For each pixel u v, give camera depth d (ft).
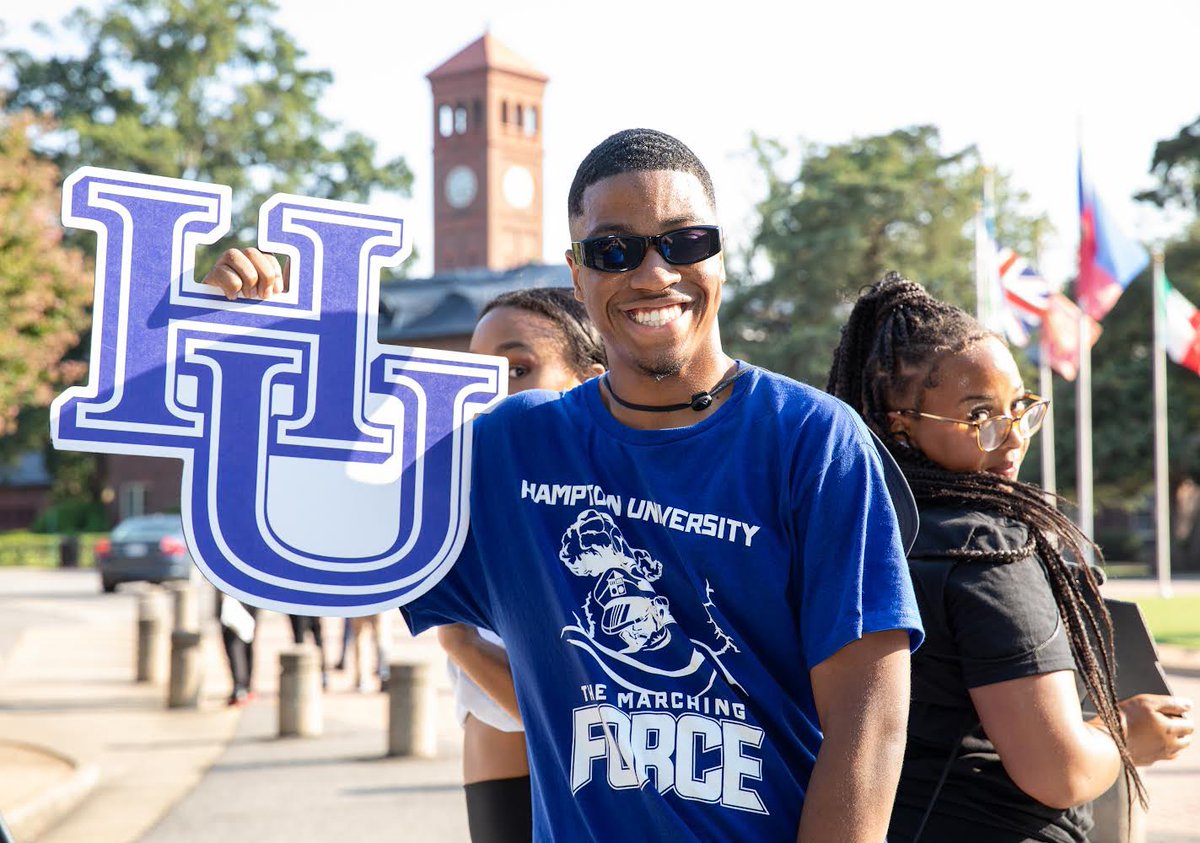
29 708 40.47
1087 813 8.23
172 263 7.37
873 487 6.77
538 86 339.36
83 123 184.03
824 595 6.63
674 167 7.11
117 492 191.31
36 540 164.96
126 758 31.73
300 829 24.00
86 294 58.59
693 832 6.61
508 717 10.39
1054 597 8.24
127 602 92.73
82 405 7.23
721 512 6.79
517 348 11.32
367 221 7.68
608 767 6.77
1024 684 7.58
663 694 6.77
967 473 8.47
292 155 198.70
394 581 7.61
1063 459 139.44
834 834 6.44
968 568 7.78
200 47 194.90
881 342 9.11
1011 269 77.25
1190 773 25.91
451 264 332.19
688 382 7.14
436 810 25.59
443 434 7.70
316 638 45.03
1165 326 73.87
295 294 7.57
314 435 7.55
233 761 31.35
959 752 7.84
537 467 7.34
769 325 157.28
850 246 144.87
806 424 6.84
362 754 32.19
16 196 55.42
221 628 40.98
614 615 6.90
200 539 7.36
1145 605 77.41
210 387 7.42
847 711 6.56
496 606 7.52
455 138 332.60
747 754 6.66
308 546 7.52
